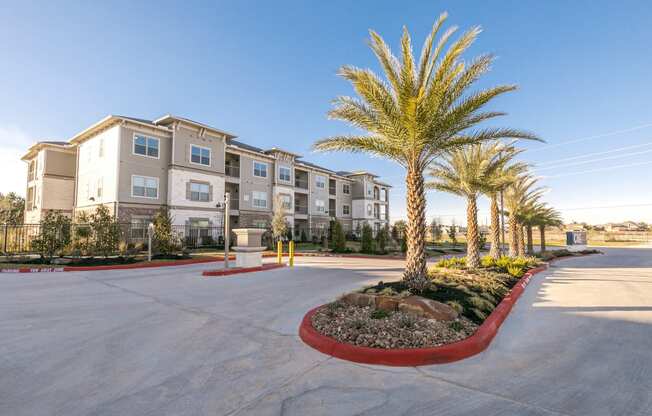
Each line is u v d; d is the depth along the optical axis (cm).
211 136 2738
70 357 421
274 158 3394
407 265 756
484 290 735
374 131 848
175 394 326
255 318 611
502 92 747
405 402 310
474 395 323
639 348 452
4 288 926
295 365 397
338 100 823
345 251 2567
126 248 1969
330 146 881
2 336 504
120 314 639
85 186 2497
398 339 443
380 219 5028
